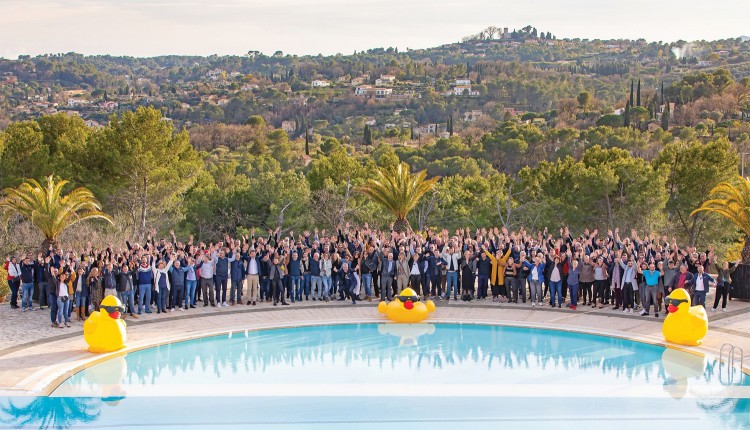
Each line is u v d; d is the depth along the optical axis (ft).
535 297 77.82
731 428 43.93
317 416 46.11
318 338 66.33
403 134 563.07
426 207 145.18
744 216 80.53
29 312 75.61
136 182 128.88
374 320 71.87
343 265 80.18
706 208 85.76
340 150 176.76
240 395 50.03
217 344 64.18
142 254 74.74
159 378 54.03
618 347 62.69
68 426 44.04
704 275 70.74
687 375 54.24
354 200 145.18
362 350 62.08
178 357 59.93
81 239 109.70
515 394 50.19
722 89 476.95
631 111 418.31
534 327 68.80
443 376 54.49
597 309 76.02
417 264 80.74
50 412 46.42
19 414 45.96
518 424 44.78
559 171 144.15
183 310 76.18
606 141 321.93
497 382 52.95
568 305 77.82
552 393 50.37
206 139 497.87
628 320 70.90
